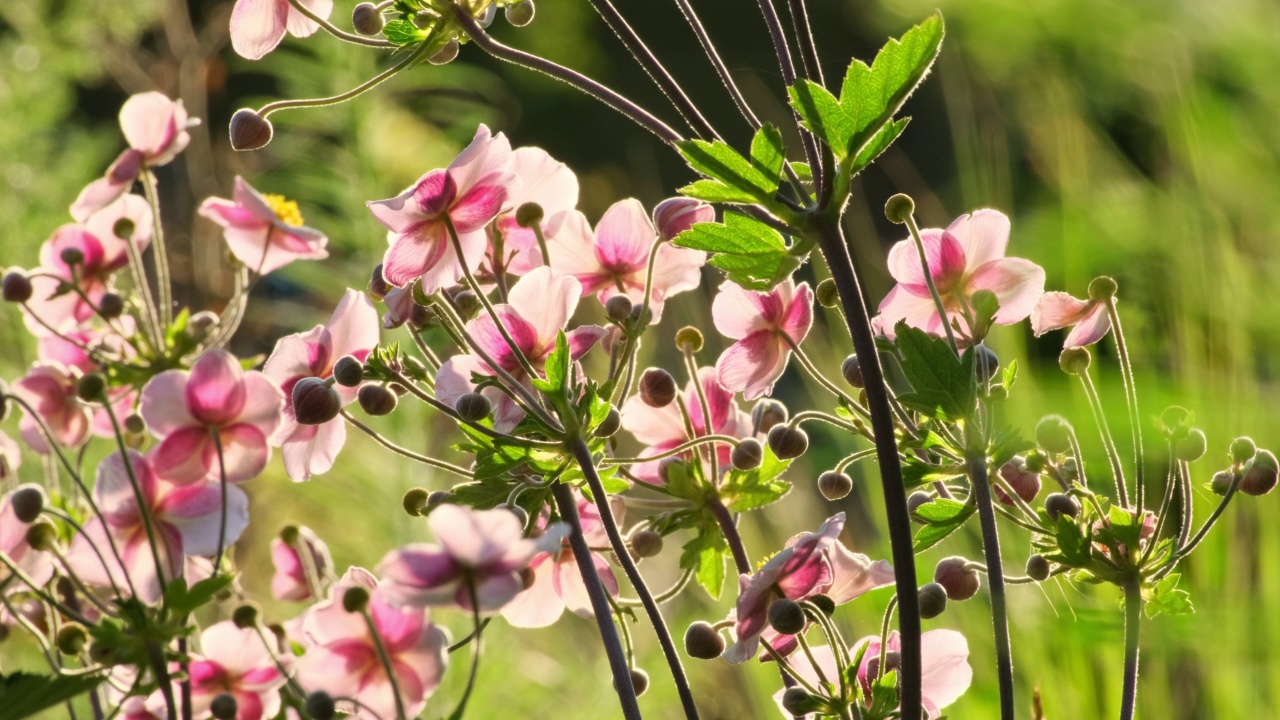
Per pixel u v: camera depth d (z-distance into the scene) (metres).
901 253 2.27
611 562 2.29
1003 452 2.21
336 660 2.16
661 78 2.19
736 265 2.18
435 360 2.28
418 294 2.24
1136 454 2.23
